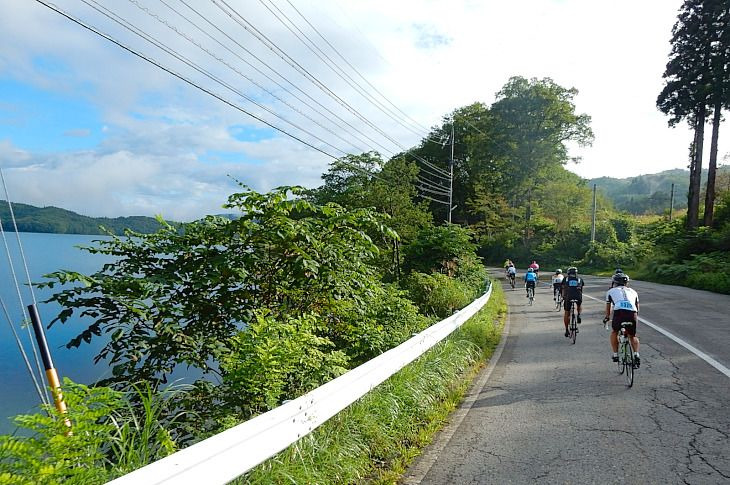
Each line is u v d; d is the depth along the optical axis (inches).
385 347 334.6
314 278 283.4
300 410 156.4
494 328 542.6
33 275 246.4
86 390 130.5
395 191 1107.3
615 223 2340.1
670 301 808.3
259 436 135.5
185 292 254.5
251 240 273.9
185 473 107.5
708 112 1373.0
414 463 186.2
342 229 307.9
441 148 2546.8
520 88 2330.2
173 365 227.3
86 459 120.3
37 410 139.4
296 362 212.1
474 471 177.5
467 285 893.2
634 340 299.1
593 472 173.8
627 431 215.5
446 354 332.5
